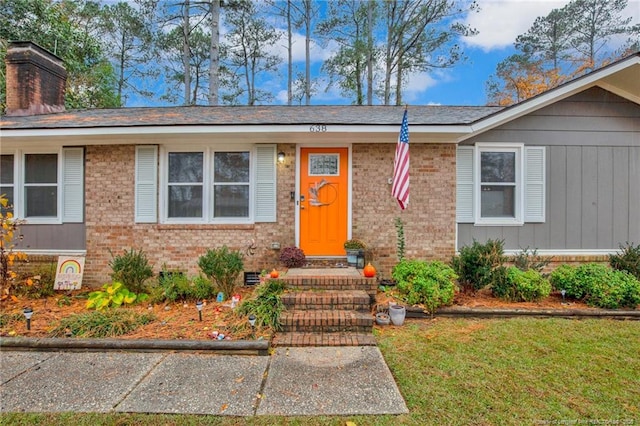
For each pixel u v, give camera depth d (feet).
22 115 24.13
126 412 8.62
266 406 8.87
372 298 16.30
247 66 68.95
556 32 69.51
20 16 40.42
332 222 21.08
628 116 21.03
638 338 13.23
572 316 15.52
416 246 20.68
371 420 8.32
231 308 15.78
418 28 55.67
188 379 10.26
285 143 21.02
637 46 63.36
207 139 20.74
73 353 12.09
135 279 18.11
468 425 8.10
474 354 11.85
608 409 8.73
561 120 20.97
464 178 21.02
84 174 21.21
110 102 57.21
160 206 20.97
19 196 21.38
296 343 12.68
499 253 17.80
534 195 21.04
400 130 18.01
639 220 21.12
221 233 20.98
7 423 8.16
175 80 62.95
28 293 18.69
